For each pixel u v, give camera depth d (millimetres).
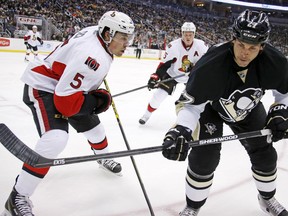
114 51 2014
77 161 1596
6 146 1535
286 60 1674
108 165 2660
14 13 14812
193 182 1854
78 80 1836
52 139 1832
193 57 4102
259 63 1636
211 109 1886
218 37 23734
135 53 14906
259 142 1887
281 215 2043
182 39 4047
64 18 16219
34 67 2059
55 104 1847
